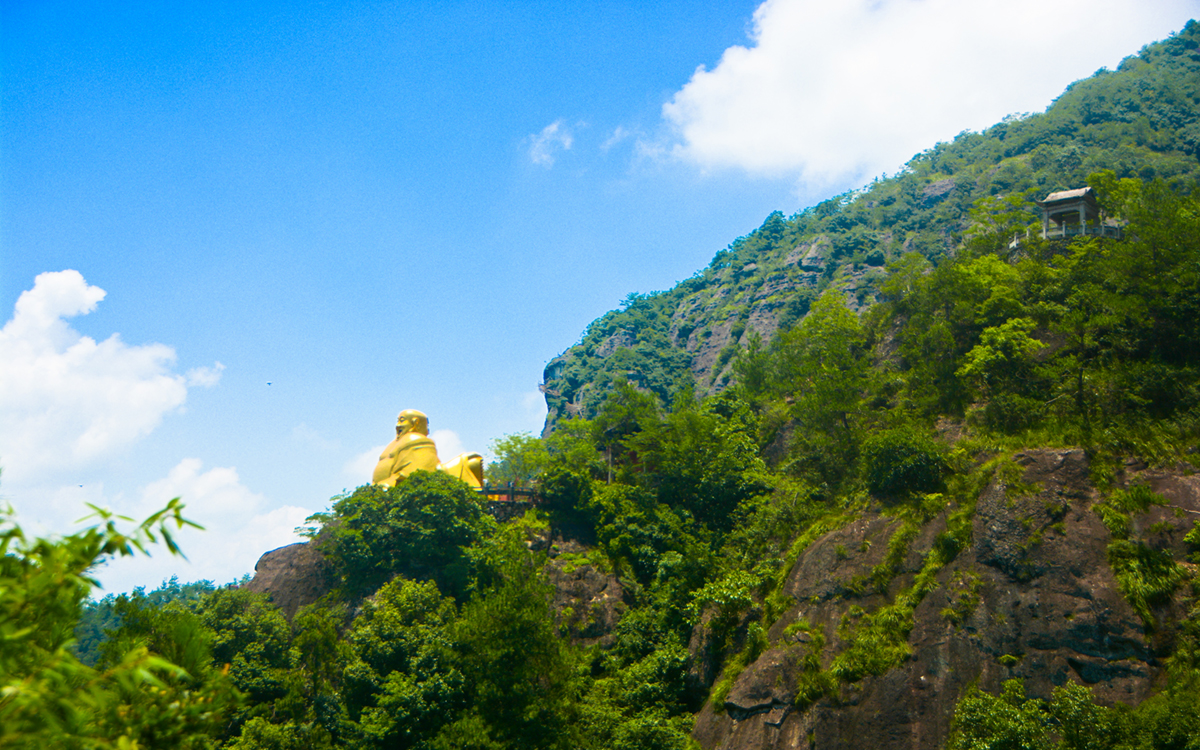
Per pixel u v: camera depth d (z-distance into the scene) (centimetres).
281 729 5488
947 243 19088
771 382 9000
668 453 7844
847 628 5466
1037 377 6344
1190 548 4909
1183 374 5700
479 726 5284
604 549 7525
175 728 1403
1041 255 7362
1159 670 4622
